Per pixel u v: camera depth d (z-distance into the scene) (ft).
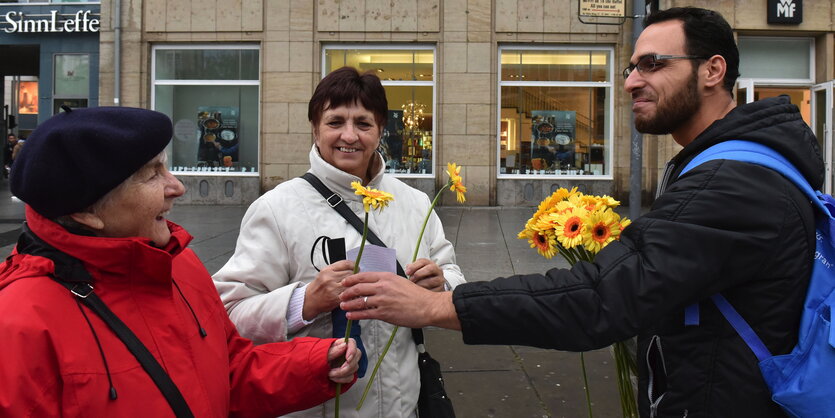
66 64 53.26
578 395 12.98
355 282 5.28
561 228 6.12
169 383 4.38
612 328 4.66
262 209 6.89
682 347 5.05
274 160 44.55
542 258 25.48
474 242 29.14
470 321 4.87
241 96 45.80
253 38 44.34
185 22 44.65
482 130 43.60
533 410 12.28
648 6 22.11
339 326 6.36
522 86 44.57
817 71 42.86
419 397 7.07
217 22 44.50
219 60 45.68
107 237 4.57
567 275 4.90
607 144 44.55
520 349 15.80
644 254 4.76
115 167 4.28
